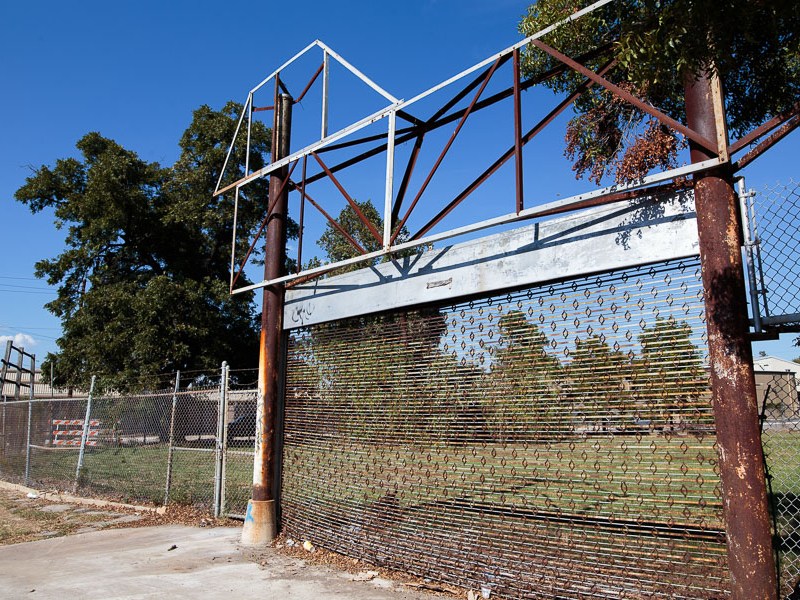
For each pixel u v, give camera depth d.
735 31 3.32
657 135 5.86
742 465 3.44
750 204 3.98
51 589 5.48
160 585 5.48
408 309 5.85
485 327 5.09
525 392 4.68
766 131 3.57
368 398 6.10
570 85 7.46
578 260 4.46
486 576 4.73
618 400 4.14
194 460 12.41
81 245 26.92
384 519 5.71
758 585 3.32
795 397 4.24
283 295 7.61
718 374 3.59
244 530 7.12
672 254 3.96
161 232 26.69
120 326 24.00
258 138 27.00
